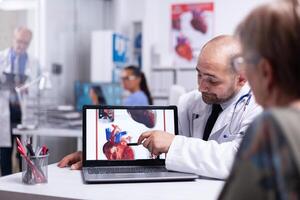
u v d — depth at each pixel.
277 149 0.45
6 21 3.51
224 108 1.23
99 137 1.18
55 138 2.84
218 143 1.13
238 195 0.47
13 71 3.21
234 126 1.19
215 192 0.90
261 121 0.48
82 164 1.15
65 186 0.95
